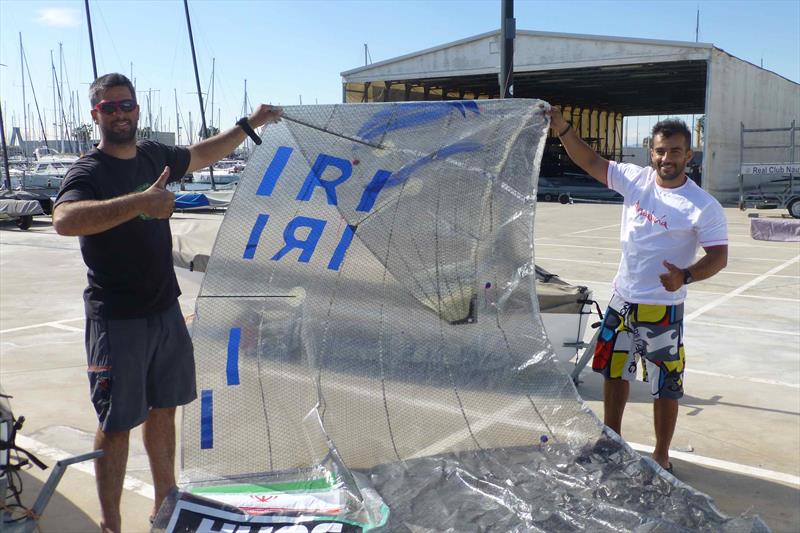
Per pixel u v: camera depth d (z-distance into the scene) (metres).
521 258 3.64
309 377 3.33
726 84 27.42
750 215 22.39
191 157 3.28
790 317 8.32
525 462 3.42
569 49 27.52
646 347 3.80
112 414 2.95
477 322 3.65
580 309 5.31
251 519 2.94
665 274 3.51
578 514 3.05
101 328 2.95
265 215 3.29
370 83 31.45
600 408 5.10
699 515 3.06
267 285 3.30
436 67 29.45
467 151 3.52
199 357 3.20
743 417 4.97
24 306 8.81
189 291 9.37
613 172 3.93
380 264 3.50
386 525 2.92
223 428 3.19
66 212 2.67
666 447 3.88
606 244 15.30
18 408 5.04
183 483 3.10
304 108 3.37
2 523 2.71
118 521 3.02
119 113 2.89
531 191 3.62
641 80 31.56
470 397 3.59
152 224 3.01
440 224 3.55
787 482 3.93
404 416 3.50
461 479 3.30
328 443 3.15
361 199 3.40
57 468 2.73
